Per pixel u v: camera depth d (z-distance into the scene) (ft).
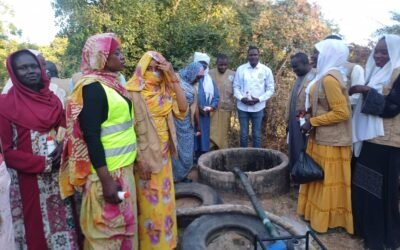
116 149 7.27
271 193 14.76
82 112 6.88
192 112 15.24
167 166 9.21
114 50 7.20
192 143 15.55
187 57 28.78
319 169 11.32
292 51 26.30
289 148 14.34
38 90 8.16
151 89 8.75
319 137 11.37
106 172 7.01
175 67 28.71
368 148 10.87
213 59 27.20
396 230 10.97
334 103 10.71
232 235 10.67
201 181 15.83
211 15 30.60
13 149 7.85
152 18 28.84
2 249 6.28
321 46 11.33
